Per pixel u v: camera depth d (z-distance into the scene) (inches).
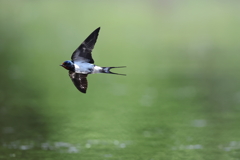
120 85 965.8
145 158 530.0
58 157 531.5
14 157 528.7
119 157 533.0
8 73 1067.3
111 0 1838.1
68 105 785.6
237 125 666.8
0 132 622.2
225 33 1598.2
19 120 685.3
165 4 1803.6
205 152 553.0
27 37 1477.6
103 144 579.2
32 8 1679.4
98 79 1047.0
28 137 604.7
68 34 1505.9
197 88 933.2
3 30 1509.6
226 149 564.1
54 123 671.1
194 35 1604.3
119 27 1625.2
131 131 633.0
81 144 579.2
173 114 719.7
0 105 777.6
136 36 1568.7
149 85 958.4
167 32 1615.4
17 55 1295.5
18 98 832.3
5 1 1706.4
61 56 1298.0
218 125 664.4
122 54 1343.5
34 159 522.3
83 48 336.5
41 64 1191.6
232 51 1406.3
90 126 656.4
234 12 1788.9
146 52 1390.3
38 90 909.2
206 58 1305.4
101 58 1268.5
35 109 754.2
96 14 1699.1
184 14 1758.1
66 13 1668.3
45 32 1521.9
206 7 1835.6
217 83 967.0
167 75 1061.1
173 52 1396.4
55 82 992.9
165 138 605.0
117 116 711.1
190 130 645.3
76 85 346.3
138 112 738.2
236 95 871.1
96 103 805.2
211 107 772.6
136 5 1817.2
